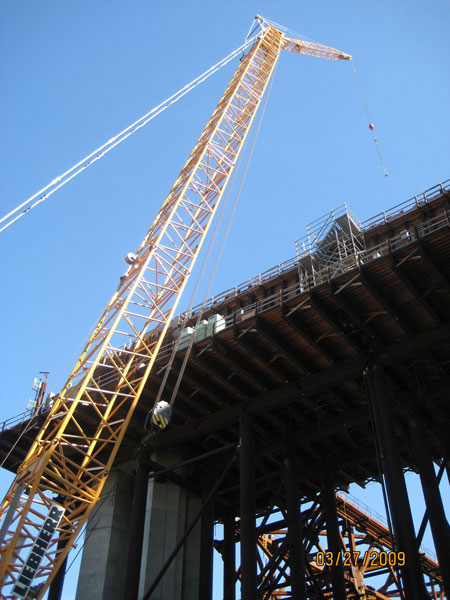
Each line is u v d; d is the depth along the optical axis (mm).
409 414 39969
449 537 33906
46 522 32969
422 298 35969
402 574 30953
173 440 45719
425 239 34406
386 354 38438
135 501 43344
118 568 46438
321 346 39531
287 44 70938
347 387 43531
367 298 37344
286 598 54531
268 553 53906
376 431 36031
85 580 45656
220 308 54969
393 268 34969
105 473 36594
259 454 46656
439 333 37344
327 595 52406
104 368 47844
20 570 31469
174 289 44844
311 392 41219
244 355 41438
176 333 52344
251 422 42625
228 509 54312
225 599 37531
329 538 46031
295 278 51844
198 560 47031
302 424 46344
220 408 45250
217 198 50062
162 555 44969
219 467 49688
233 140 55250
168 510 46969
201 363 41531
